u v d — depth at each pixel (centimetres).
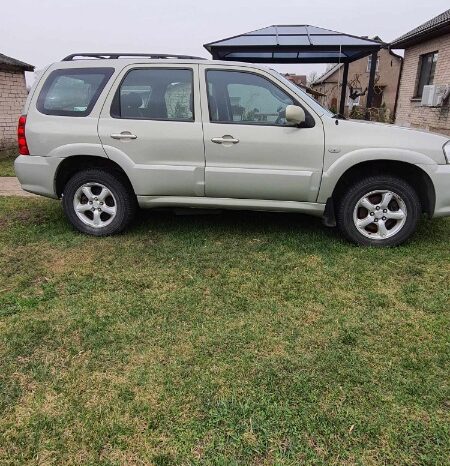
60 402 214
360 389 223
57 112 423
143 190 418
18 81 1141
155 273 362
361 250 409
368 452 186
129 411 209
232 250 411
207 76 406
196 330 278
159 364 244
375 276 357
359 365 243
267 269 370
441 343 263
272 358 249
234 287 338
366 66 3531
